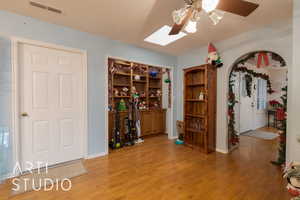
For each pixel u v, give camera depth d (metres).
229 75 3.26
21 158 2.35
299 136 1.70
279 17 2.33
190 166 2.62
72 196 1.83
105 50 3.09
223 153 3.24
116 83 4.29
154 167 2.58
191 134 3.79
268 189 1.97
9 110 2.18
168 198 1.80
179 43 3.41
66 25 2.57
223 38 3.12
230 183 2.11
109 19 2.37
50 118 2.59
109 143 3.68
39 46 2.46
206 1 1.27
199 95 3.63
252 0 1.92
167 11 2.14
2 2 1.94
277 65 4.66
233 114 3.52
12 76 2.19
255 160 2.87
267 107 6.45
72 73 2.79
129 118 3.99
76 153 2.87
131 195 1.86
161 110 4.76
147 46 3.61
